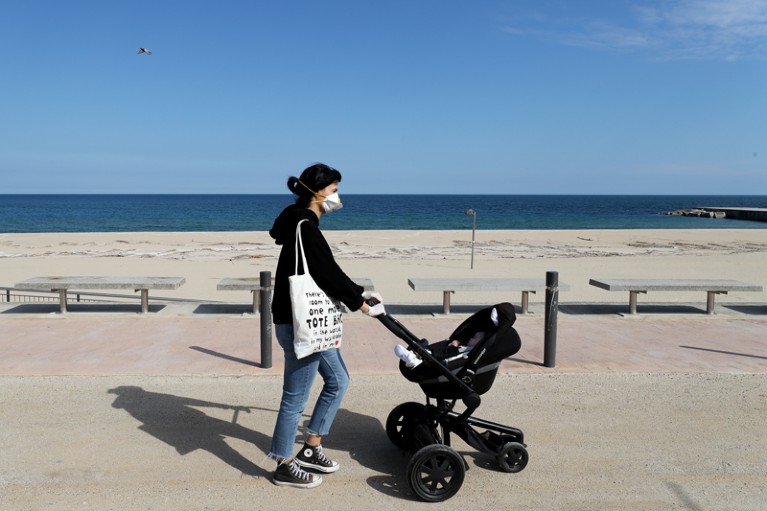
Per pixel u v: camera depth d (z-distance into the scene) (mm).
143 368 6434
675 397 5789
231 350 7211
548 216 75938
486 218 69500
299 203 3916
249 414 5266
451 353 4273
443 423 4289
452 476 3895
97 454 4422
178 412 5258
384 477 4207
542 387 6047
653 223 60188
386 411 5430
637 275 16562
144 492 3912
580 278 15938
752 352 7398
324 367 4004
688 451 4629
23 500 3773
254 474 4195
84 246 25516
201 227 50625
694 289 9477
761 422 5203
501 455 4230
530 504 3855
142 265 18328
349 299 3762
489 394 5844
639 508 3816
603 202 163500
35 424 4926
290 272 3785
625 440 4820
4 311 9266
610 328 8672
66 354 6910
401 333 3971
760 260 20578
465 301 11781
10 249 23938
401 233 33875
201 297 12555
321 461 4215
